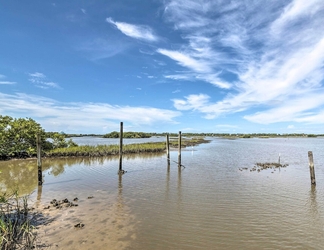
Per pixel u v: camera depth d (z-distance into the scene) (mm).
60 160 31734
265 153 44375
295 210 12195
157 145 47719
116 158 34406
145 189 16484
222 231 9648
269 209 12336
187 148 56938
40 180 17562
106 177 20719
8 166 26578
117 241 8680
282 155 40406
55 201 13414
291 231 9703
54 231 9438
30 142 32844
